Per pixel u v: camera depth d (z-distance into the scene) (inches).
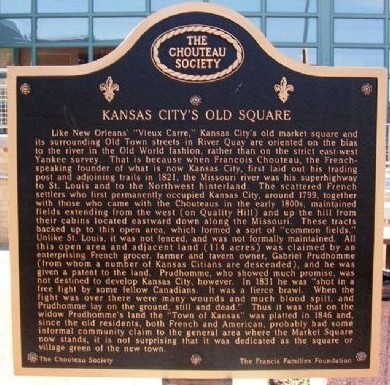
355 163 123.5
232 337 124.8
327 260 124.2
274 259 124.1
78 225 124.3
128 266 124.4
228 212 123.9
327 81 122.2
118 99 122.5
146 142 123.2
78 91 122.6
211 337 124.8
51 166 123.8
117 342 125.1
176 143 123.1
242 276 124.3
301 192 123.7
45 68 122.0
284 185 123.6
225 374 125.3
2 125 402.6
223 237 124.0
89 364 125.6
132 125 122.9
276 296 124.4
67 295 124.9
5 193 396.8
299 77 122.0
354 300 124.6
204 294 124.4
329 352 124.9
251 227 123.9
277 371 125.3
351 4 467.5
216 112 122.5
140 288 124.6
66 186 124.0
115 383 182.9
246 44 121.5
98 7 467.8
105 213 124.1
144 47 121.5
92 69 122.0
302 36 465.4
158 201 123.9
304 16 462.9
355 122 122.8
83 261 124.6
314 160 123.4
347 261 124.3
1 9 473.7
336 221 123.9
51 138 123.3
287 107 122.6
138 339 125.0
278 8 462.6
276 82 122.0
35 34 474.0
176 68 121.6
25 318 125.1
